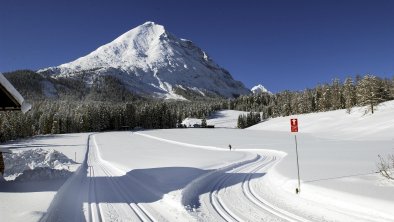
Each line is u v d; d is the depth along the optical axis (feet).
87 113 436.76
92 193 51.57
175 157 114.73
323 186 44.78
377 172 52.54
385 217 32.68
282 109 501.97
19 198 42.52
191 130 361.10
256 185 54.75
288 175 57.00
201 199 45.37
